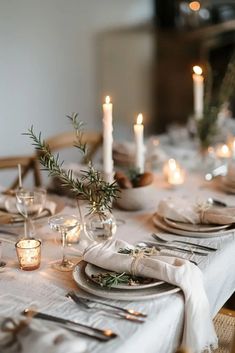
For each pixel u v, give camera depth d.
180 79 4.95
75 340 1.02
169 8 4.97
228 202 1.93
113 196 1.48
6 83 3.79
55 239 1.61
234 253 1.56
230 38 4.91
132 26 4.93
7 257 1.50
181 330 1.27
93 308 1.22
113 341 1.10
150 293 1.25
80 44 4.41
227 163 2.35
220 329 1.58
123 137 4.99
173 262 1.34
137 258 1.33
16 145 3.95
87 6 4.41
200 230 1.62
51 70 4.16
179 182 2.14
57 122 4.32
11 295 1.29
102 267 1.34
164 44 4.93
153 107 5.20
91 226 1.51
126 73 4.91
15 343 1.02
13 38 3.78
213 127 2.36
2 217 1.72
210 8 4.78
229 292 1.57
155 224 1.71
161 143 2.84
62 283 1.35
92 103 4.66
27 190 1.76
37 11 3.94
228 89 2.38
